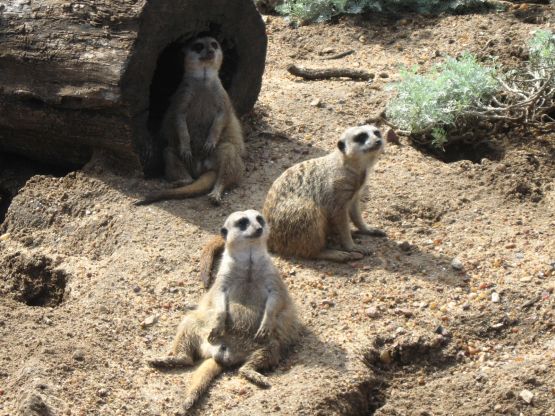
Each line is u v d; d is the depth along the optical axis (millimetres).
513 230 8445
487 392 6832
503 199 8977
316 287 7777
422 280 7844
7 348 6988
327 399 6473
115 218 8711
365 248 8242
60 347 6926
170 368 6859
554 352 7086
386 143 10016
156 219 8656
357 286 7789
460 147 10227
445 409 6746
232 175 9219
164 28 8711
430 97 9891
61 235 8758
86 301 7715
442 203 8906
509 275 7844
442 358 7207
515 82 10508
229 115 9555
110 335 7207
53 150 9570
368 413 6789
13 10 8852
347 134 8047
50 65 8711
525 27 12141
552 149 9828
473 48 11758
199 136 9617
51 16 8742
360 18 12891
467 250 8227
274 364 6820
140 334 7266
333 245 8414
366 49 12312
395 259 8141
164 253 8203
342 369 6793
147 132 9117
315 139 10086
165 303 7617
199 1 9000
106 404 6445
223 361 6750
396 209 8859
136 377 6738
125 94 8578
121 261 8141
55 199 9023
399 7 13039
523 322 7426
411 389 6992
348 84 11297
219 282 7027
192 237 8414
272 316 6832
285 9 13172
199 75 9477
